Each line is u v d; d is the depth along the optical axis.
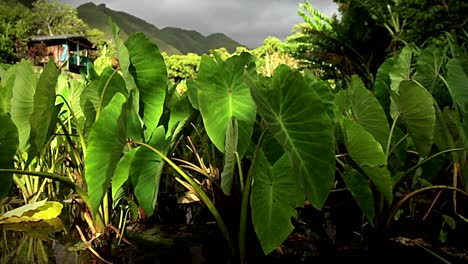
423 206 2.05
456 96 1.86
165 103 1.98
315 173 1.17
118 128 1.30
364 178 1.48
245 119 1.49
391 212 1.57
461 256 1.43
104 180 1.36
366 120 1.61
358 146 1.37
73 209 1.97
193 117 1.93
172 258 1.42
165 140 1.60
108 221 1.64
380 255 1.44
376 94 2.33
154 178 1.56
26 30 23.44
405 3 5.84
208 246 1.55
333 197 2.20
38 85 1.43
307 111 1.17
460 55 2.53
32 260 1.34
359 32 6.60
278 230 1.26
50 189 2.17
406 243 1.58
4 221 1.52
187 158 2.37
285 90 1.19
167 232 1.76
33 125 1.46
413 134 1.58
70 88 2.39
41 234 1.60
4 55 18.47
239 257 1.39
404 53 2.18
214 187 1.77
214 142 1.52
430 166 1.87
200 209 2.20
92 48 19.66
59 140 2.27
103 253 1.46
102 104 1.68
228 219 1.67
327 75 7.39
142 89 1.77
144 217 1.98
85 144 1.73
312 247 1.53
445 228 1.74
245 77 1.14
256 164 1.29
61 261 1.35
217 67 1.52
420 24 5.45
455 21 5.18
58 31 36.38
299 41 7.50
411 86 1.44
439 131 1.67
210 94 1.52
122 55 1.67
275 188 1.27
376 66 6.80
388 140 1.59
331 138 1.17
